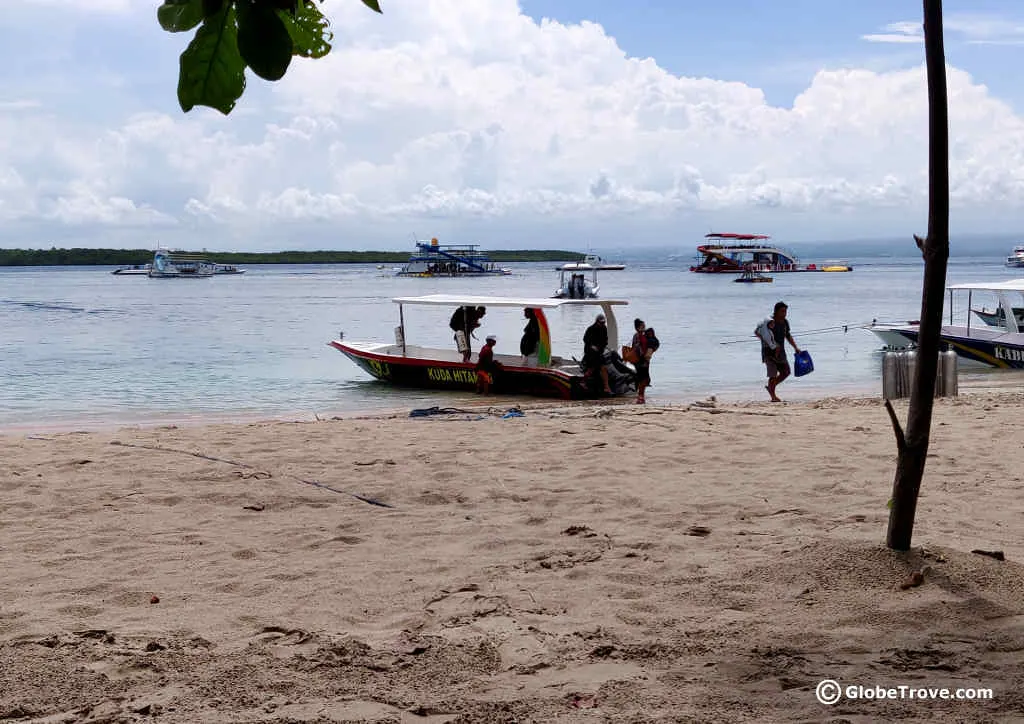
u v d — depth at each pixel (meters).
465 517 7.14
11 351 33.28
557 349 34.22
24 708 3.61
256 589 5.32
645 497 7.69
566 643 4.28
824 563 5.12
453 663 4.05
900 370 16.25
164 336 40.62
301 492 8.02
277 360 29.55
